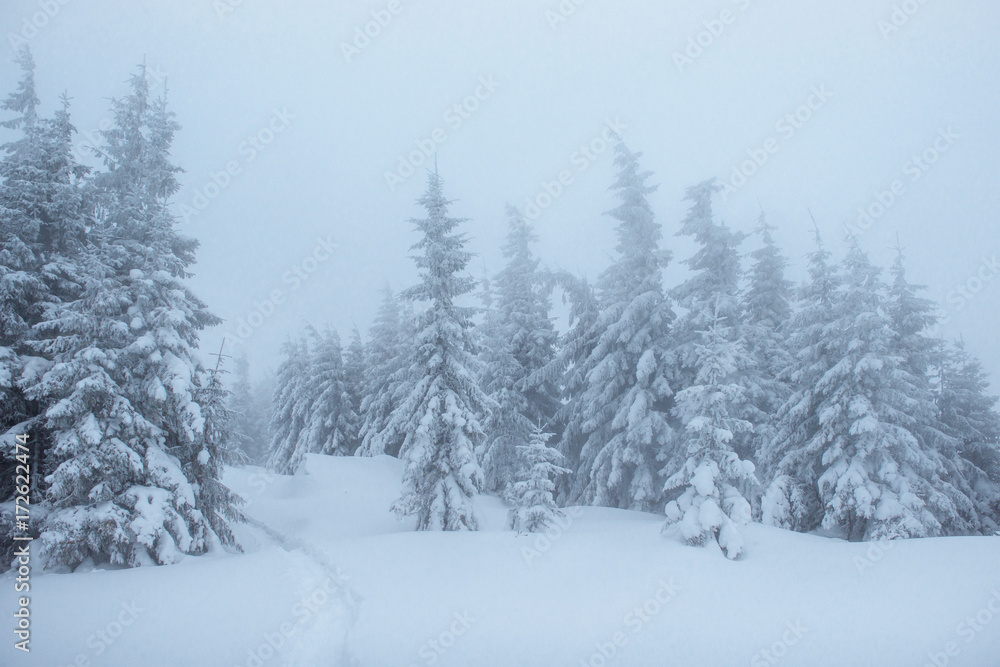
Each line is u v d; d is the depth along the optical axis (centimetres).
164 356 1387
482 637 870
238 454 1564
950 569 1091
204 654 800
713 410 1367
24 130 1498
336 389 3766
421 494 1692
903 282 2150
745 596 1011
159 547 1239
